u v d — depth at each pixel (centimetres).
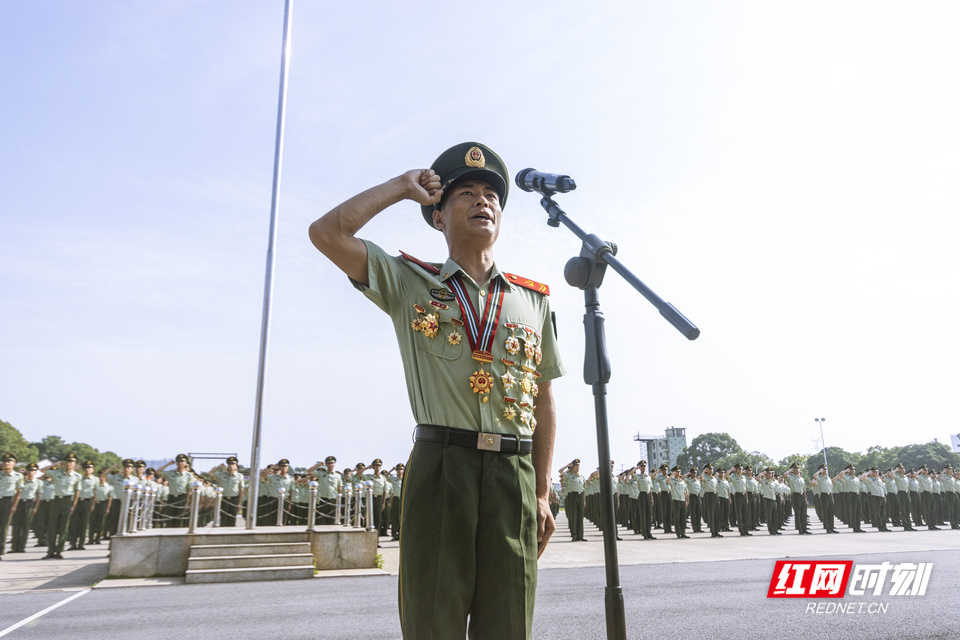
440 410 216
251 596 813
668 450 11475
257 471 1339
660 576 898
